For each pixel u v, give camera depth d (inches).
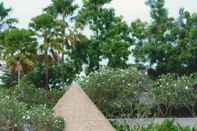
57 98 1865.2
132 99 1686.8
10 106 1234.0
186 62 2508.6
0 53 2834.6
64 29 2738.7
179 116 1819.6
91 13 2571.4
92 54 2561.5
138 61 2536.9
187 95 1668.3
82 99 1301.7
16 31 2765.7
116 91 1678.2
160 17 2571.4
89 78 1699.1
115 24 2586.1
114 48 2452.0
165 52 2501.2
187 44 2502.5
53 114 1278.3
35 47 2785.4
